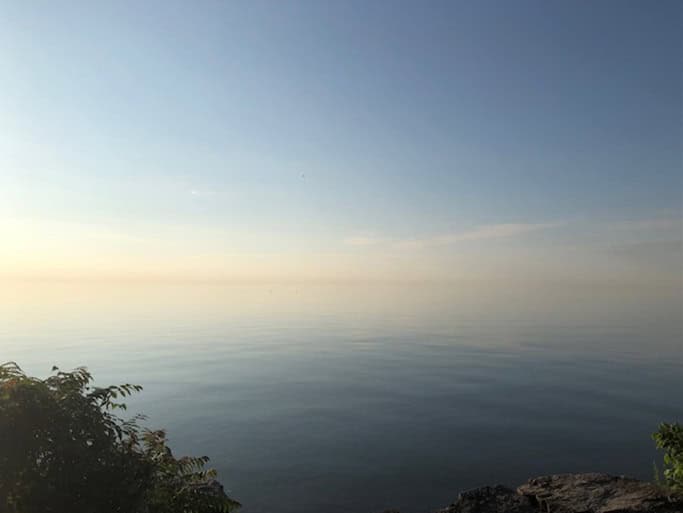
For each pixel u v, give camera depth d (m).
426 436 24.95
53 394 4.06
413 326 115.25
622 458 21.20
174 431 26.23
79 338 85.19
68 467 3.80
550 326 113.81
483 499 6.93
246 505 16.09
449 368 50.59
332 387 40.03
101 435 4.10
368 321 134.25
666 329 105.56
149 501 4.42
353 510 15.70
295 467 20.16
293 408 32.00
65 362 55.53
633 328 108.19
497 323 124.75
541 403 33.09
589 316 155.12
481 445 23.27
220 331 102.44
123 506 3.91
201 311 182.38
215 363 55.25
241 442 24.05
